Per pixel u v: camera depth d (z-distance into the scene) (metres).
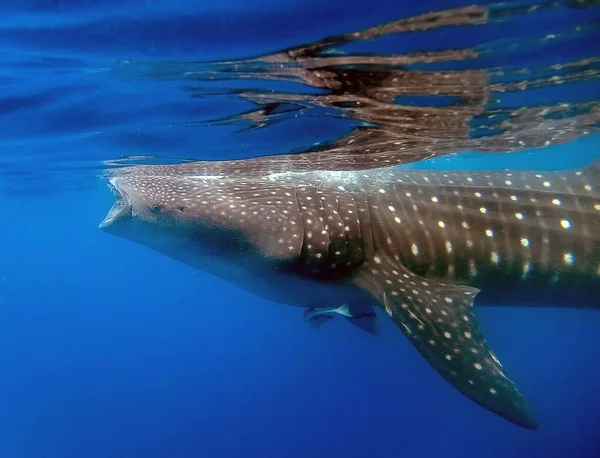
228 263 2.70
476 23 2.29
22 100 3.42
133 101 3.37
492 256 2.63
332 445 10.43
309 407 12.37
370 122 3.69
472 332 2.23
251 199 2.64
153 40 2.49
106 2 2.15
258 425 11.49
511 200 2.75
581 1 2.12
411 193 2.74
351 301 2.73
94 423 12.97
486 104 3.44
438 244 2.62
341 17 2.21
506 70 2.85
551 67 2.85
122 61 2.74
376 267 2.57
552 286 2.69
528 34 2.41
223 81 2.98
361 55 2.59
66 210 13.82
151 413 13.26
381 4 2.11
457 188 2.79
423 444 10.21
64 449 11.77
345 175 2.92
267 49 2.54
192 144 4.25
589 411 10.15
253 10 2.20
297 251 2.51
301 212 2.57
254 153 4.46
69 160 5.57
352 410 11.88
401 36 2.39
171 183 2.82
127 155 4.84
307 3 2.11
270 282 2.69
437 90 3.12
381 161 4.79
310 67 2.75
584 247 2.66
